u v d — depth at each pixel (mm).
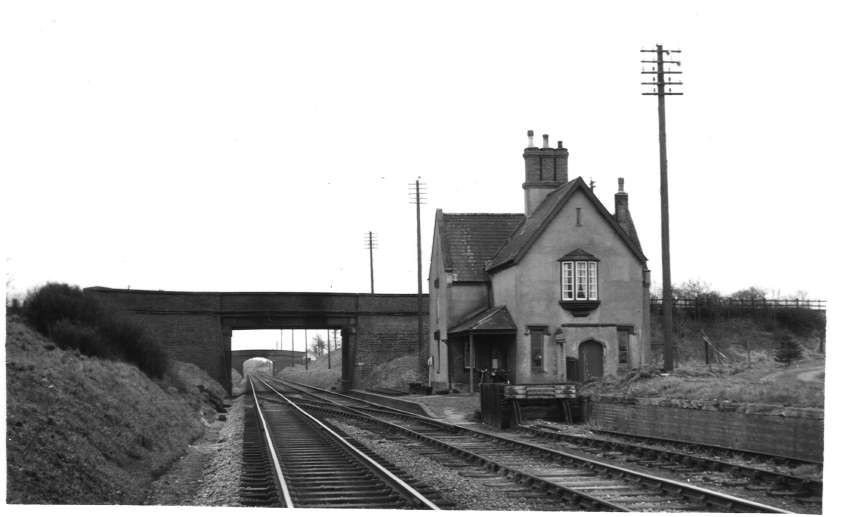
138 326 33344
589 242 40875
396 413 35625
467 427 28203
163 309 55875
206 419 35281
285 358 157375
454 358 44500
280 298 59906
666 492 14203
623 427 24953
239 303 58875
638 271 41156
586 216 40938
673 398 22281
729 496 12703
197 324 57250
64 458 14273
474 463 18719
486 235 46969
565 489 13969
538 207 44844
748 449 18312
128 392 23359
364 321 62562
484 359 43875
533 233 40438
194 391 40969
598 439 21578
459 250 46125
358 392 56125
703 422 20281
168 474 18250
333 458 19375
